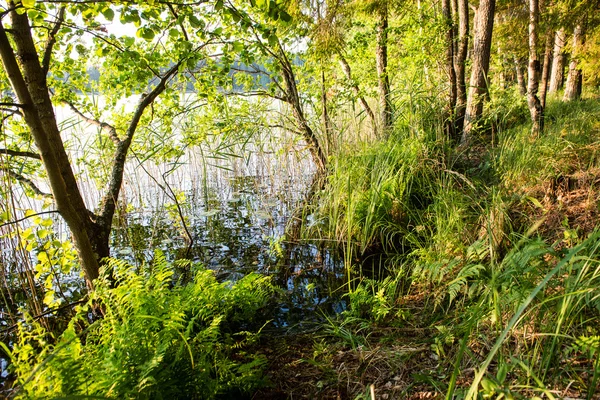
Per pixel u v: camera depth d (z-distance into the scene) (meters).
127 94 5.20
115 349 2.04
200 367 2.22
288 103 7.40
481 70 7.89
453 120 7.70
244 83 7.44
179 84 6.06
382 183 5.12
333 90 7.51
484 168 5.86
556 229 3.66
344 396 2.27
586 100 11.55
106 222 3.83
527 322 2.11
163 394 2.00
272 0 3.06
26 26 3.22
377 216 4.97
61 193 3.20
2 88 4.12
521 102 7.69
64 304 3.92
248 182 8.52
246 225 6.15
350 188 5.09
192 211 6.96
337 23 7.25
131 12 3.40
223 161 8.90
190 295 3.03
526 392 1.74
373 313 3.14
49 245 3.45
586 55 11.09
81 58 5.06
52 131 3.38
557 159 4.94
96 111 5.61
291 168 8.44
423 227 4.42
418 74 7.23
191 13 3.77
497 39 11.27
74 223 3.31
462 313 2.82
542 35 10.05
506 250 3.50
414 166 5.57
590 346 1.68
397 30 8.03
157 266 2.93
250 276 3.48
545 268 2.52
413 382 2.19
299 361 2.66
